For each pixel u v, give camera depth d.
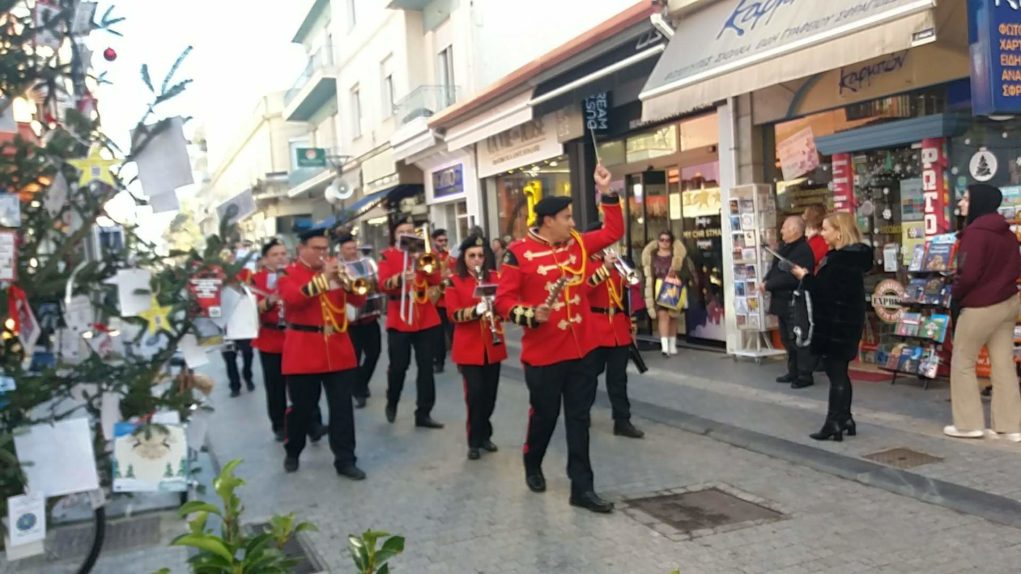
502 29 16.11
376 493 5.95
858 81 8.40
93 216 3.04
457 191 19.20
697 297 11.42
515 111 13.61
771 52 7.38
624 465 6.29
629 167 12.66
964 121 7.53
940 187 7.71
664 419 7.54
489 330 6.56
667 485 5.73
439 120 17.50
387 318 8.17
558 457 6.66
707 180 11.04
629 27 10.54
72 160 2.92
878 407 7.18
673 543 4.65
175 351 3.23
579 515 5.20
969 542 4.41
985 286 5.85
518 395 9.41
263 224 35.34
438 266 7.98
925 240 7.84
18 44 2.98
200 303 3.14
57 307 3.19
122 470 3.17
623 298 7.11
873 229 8.60
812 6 7.32
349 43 27.09
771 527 4.81
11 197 2.84
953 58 7.41
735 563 4.34
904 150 8.18
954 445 5.95
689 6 9.20
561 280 4.97
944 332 7.38
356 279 6.21
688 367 9.85
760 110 9.70
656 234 12.19
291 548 4.89
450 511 5.44
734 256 9.67
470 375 6.63
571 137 13.26
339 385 6.40
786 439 6.48
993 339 6.02
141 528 5.25
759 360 9.66
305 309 6.38
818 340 6.29
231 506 2.53
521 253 5.25
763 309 9.50
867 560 4.28
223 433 8.48
